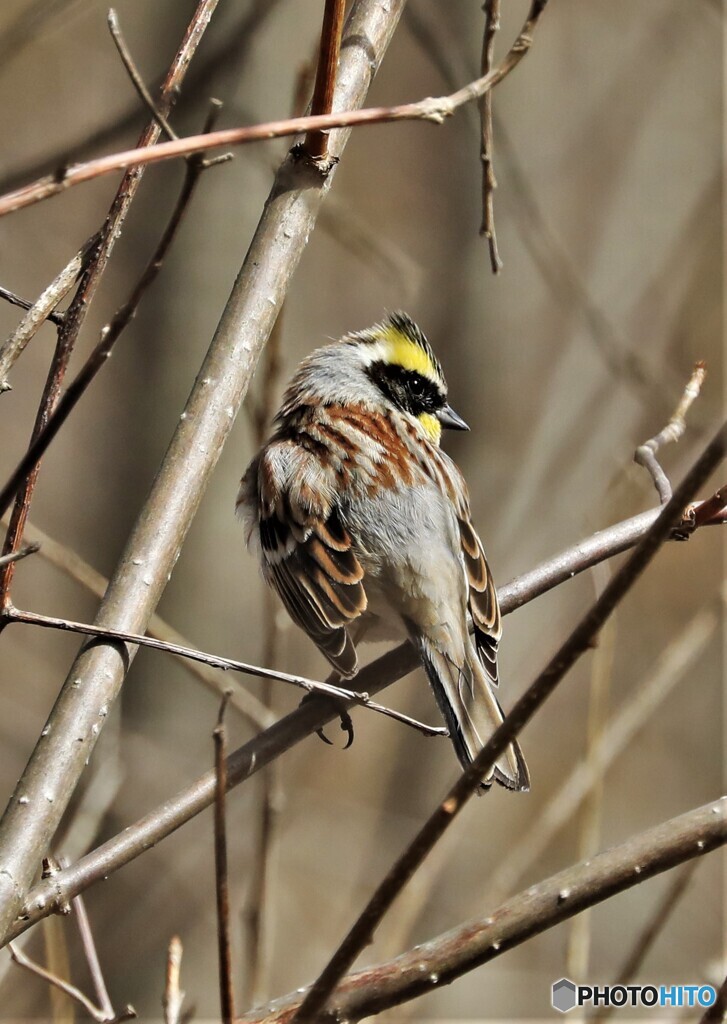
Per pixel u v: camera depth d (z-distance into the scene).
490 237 6.73
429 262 16.34
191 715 13.35
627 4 17.14
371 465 7.82
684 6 17.19
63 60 18.98
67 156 4.45
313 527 7.62
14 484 4.63
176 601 13.50
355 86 6.91
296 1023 4.68
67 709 5.62
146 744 13.10
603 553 7.40
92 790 9.23
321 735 6.86
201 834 13.27
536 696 4.42
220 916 4.48
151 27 15.84
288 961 14.27
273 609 9.34
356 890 14.43
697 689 17.45
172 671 13.36
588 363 15.42
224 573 13.61
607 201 16.75
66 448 16.53
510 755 6.59
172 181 14.62
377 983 5.42
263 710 9.34
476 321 15.70
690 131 17.02
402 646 7.43
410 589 7.39
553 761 16.62
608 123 16.94
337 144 6.80
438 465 8.02
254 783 13.31
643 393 14.02
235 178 13.62
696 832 5.41
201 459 6.21
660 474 7.00
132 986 12.74
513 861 9.58
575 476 15.12
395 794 15.25
